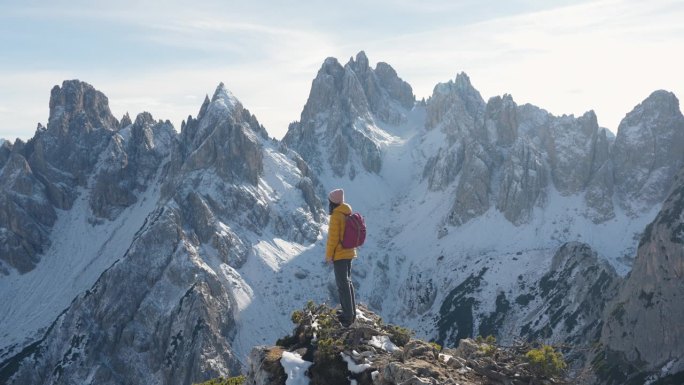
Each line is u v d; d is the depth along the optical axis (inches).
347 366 977.5
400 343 1051.3
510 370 899.4
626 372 5059.1
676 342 4921.3
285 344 1120.8
